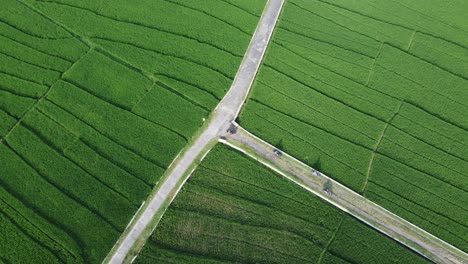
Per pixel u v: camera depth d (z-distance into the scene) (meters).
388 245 29.91
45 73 33.59
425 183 31.84
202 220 29.88
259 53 35.56
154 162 31.23
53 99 32.75
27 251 28.20
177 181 30.78
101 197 29.94
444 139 33.53
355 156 32.44
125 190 30.19
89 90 33.25
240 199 30.67
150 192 30.28
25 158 30.80
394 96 34.94
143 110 32.78
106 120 32.22
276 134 32.69
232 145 32.12
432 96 35.12
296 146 32.41
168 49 35.12
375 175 31.91
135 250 28.72
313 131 33.03
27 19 35.66
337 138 32.91
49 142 31.44
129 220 29.41
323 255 29.50
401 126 33.81
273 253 29.38
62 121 32.06
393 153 32.81
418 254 29.83
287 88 34.44
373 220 30.64
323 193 31.17
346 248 29.78
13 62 33.88
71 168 30.66
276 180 31.45
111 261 28.34
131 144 31.62
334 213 30.77
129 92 33.38
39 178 30.22
